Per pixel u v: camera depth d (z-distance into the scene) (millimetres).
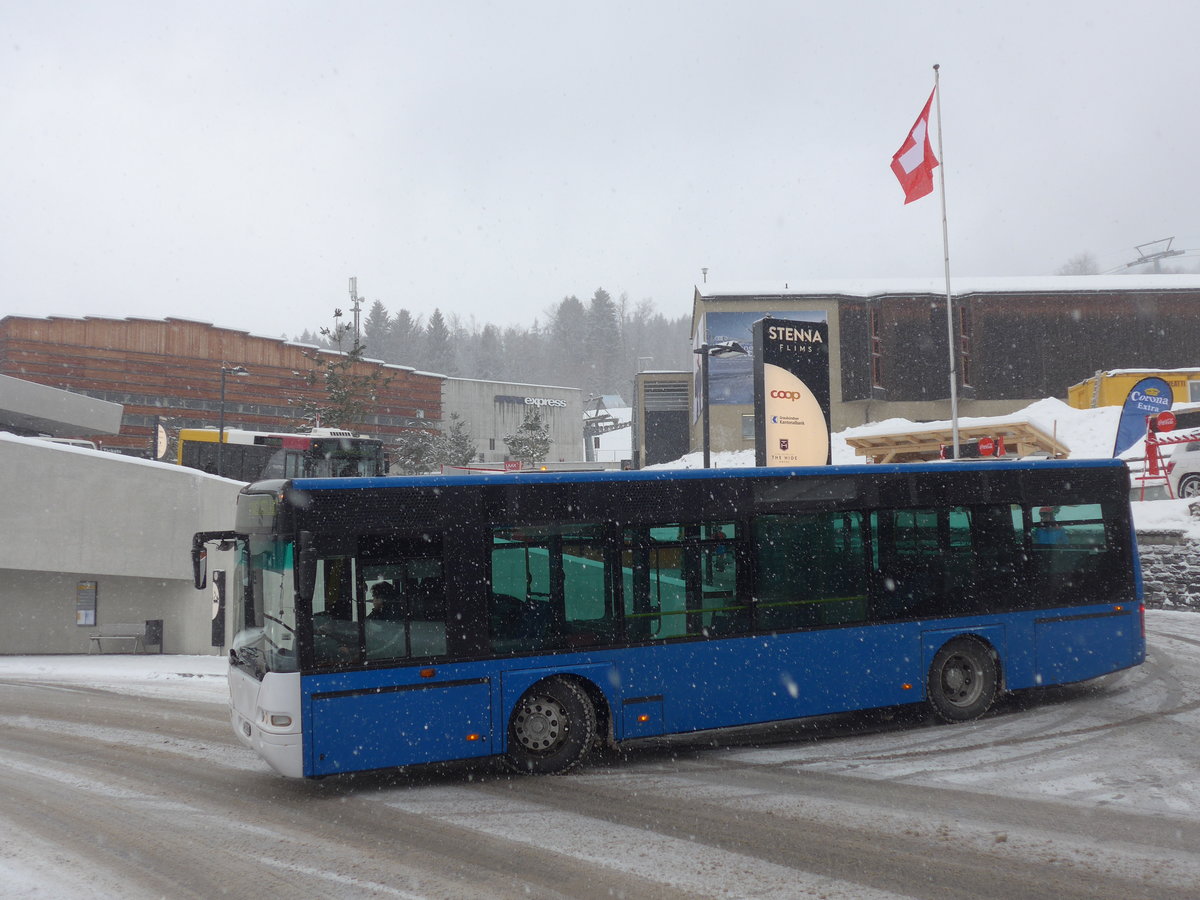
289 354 60906
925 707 12039
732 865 6520
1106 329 55250
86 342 53969
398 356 147750
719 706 9945
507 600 9312
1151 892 5914
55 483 21984
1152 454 25266
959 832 7176
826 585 10602
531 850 6957
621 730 9586
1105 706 11844
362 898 6012
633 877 6312
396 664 8836
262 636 8930
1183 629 17516
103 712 13336
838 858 6625
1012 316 55312
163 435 38406
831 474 10789
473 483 9328
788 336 22953
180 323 57000
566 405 81250
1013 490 11758
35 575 23625
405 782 9227
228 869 6613
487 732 9102
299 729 8469
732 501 10273
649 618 9781
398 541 9008
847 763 9539
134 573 23094
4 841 7312
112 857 6898
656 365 197875
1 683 16594
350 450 30859
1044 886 6027
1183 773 8719
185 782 9273
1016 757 9516
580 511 9664
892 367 55719
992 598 11469
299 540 8602
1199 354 55219
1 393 30719
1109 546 12273
